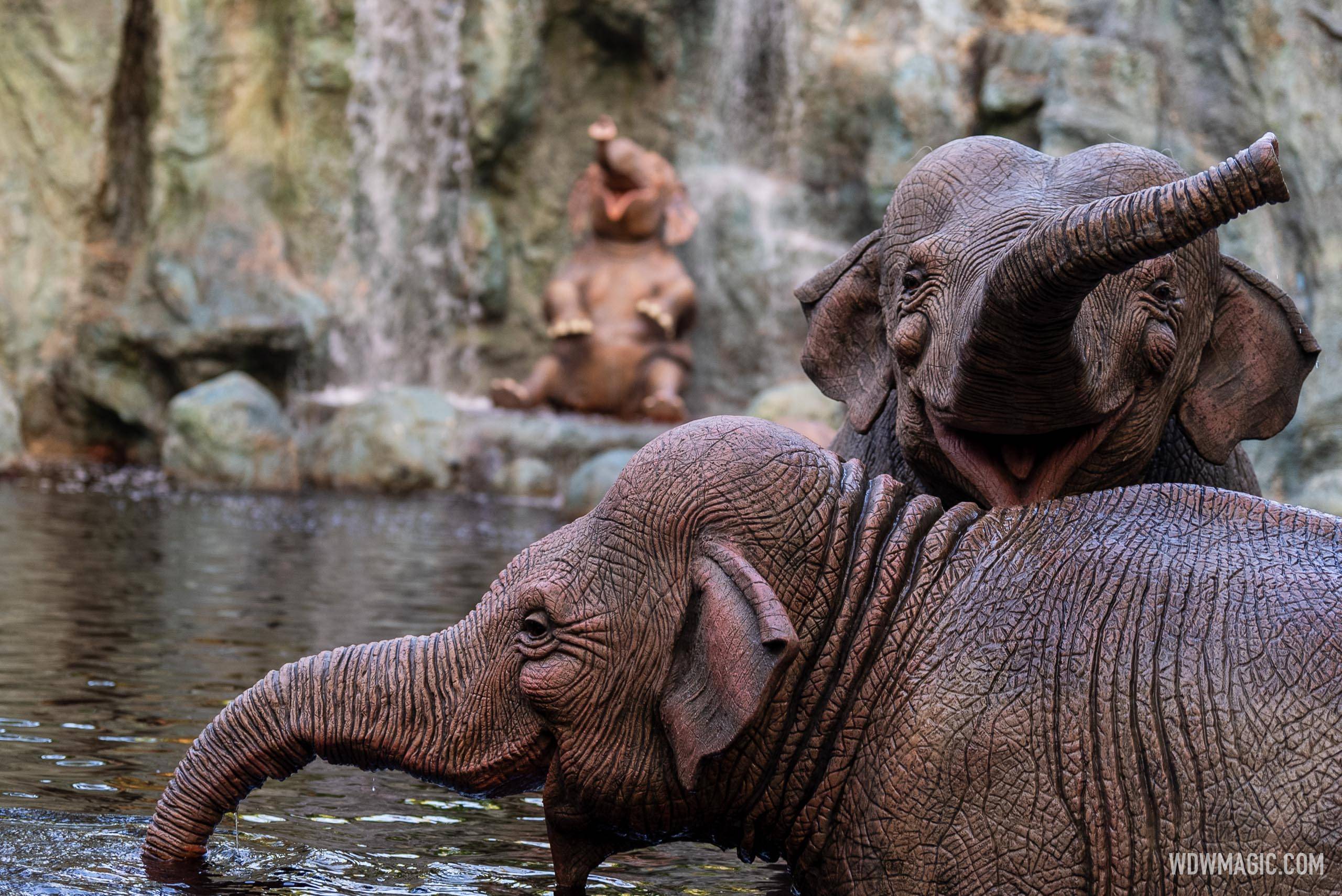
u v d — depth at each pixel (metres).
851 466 3.64
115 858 3.99
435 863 4.23
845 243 22.02
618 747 3.49
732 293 22.17
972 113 20.66
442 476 17.70
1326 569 3.32
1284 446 16.88
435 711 3.68
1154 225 2.99
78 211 20.09
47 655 6.80
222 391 17.50
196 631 7.57
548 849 4.46
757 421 3.65
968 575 3.40
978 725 3.21
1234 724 3.12
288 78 21.08
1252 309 4.23
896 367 4.24
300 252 20.95
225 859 4.10
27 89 19.92
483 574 10.36
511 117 22.08
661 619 3.47
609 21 22.31
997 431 3.78
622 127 22.97
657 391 20.27
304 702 3.76
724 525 3.46
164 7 20.34
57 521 12.32
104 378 19.50
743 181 22.36
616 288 20.84
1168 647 3.21
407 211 21.81
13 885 3.71
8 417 17.94
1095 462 3.96
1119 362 3.84
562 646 3.52
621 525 3.55
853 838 3.32
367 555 11.23
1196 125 18.72
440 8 21.70
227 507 14.42
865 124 21.67
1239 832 3.05
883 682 3.34
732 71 22.62
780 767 3.41
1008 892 3.13
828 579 3.44
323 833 4.49
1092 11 20.34
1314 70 18.11
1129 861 3.10
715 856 4.55
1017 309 3.31
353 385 21.06
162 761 5.11
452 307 22.34
